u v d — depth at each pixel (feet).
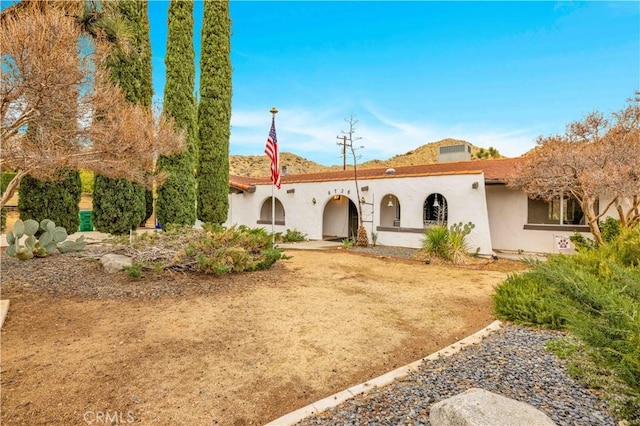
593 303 9.43
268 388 11.13
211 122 54.13
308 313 18.88
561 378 10.79
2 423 8.99
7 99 17.37
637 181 28.07
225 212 55.83
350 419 9.03
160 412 9.69
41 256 28.78
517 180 37.68
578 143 33.04
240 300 21.07
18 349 13.47
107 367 12.22
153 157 29.84
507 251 43.75
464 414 7.39
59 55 17.06
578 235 37.09
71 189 35.91
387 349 14.33
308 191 55.88
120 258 26.61
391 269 32.30
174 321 17.12
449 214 42.19
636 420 7.41
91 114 22.53
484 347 13.80
